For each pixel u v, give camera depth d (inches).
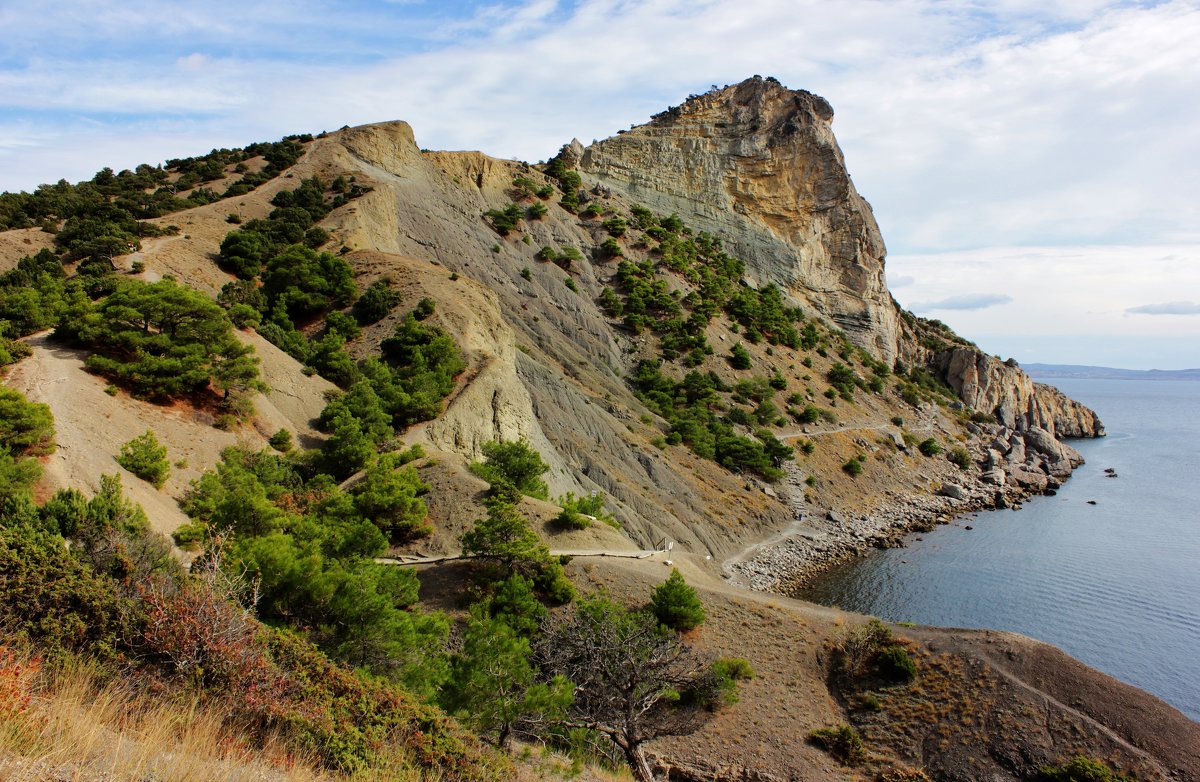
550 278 4347.9
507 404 2345.0
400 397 2122.3
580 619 1221.7
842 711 1230.3
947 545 2839.6
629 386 3831.2
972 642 1291.8
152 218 3120.1
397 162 4507.9
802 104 6284.5
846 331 5900.6
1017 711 1136.8
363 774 457.7
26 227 2839.6
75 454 1190.3
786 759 1111.0
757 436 3575.3
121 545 629.9
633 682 999.6
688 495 2792.8
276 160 4141.2
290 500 1476.4
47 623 456.8
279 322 2586.1
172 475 1403.8
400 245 3848.4
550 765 763.4
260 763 408.8
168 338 1717.5
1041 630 1983.3
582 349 3944.4
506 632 921.5
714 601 1473.9
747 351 4466.0
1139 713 1105.4
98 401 1476.4
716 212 6063.0
